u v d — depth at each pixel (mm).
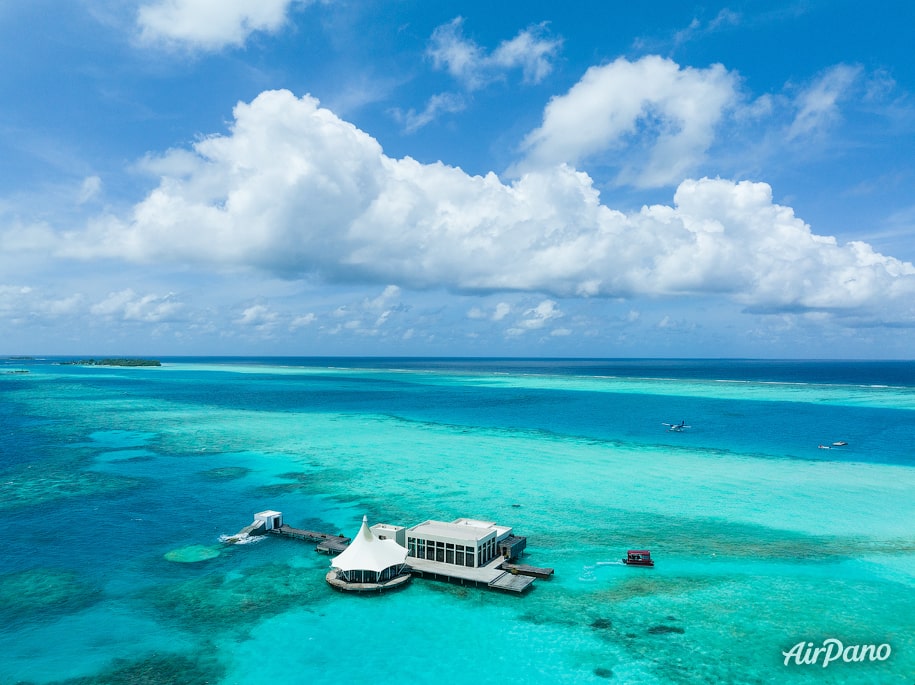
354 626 38438
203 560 49250
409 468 83375
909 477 78938
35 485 71625
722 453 94625
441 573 45375
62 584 44156
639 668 33906
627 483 75375
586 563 49438
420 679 32781
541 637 37312
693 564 49344
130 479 75375
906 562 50000
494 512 63344
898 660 34875
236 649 35562
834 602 42406
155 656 34688
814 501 67562
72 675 32656
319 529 57594
